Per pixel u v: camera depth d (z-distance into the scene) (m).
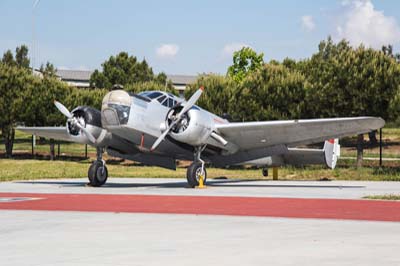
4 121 60.34
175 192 23.98
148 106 25.81
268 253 10.12
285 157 32.84
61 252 10.33
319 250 10.38
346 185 29.59
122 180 35.19
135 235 12.21
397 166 46.69
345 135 26.62
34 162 52.72
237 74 89.38
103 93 63.28
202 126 25.80
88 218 15.05
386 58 45.56
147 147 26.69
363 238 11.67
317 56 65.94
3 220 14.71
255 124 25.69
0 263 9.42
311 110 48.88
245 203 18.95
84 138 26.61
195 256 9.89
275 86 50.41
